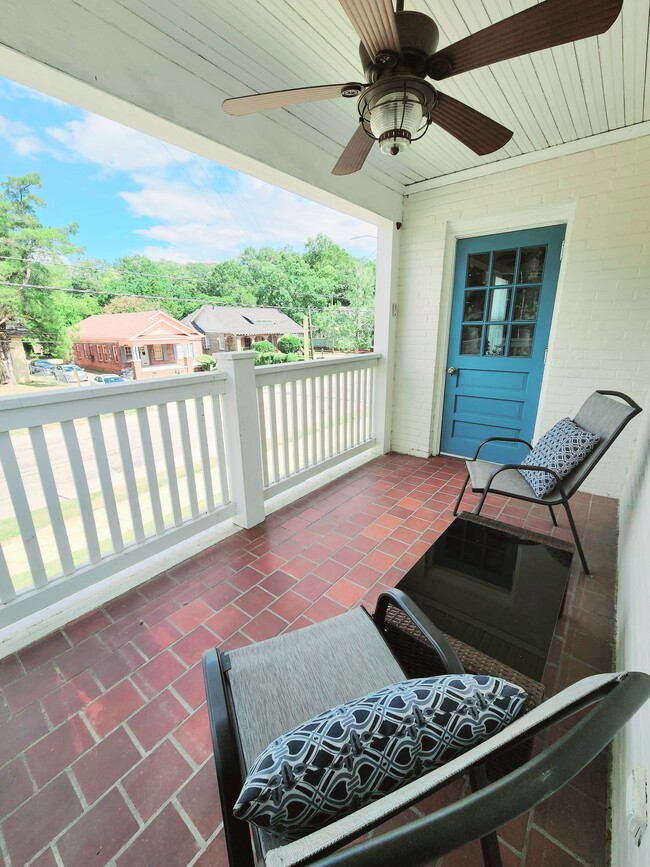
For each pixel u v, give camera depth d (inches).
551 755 14.5
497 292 133.9
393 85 43.7
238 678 38.4
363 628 46.4
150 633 64.6
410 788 16.6
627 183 101.0
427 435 154.0
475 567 63.1
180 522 85.0
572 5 35.1
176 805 40.9
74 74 57.2
